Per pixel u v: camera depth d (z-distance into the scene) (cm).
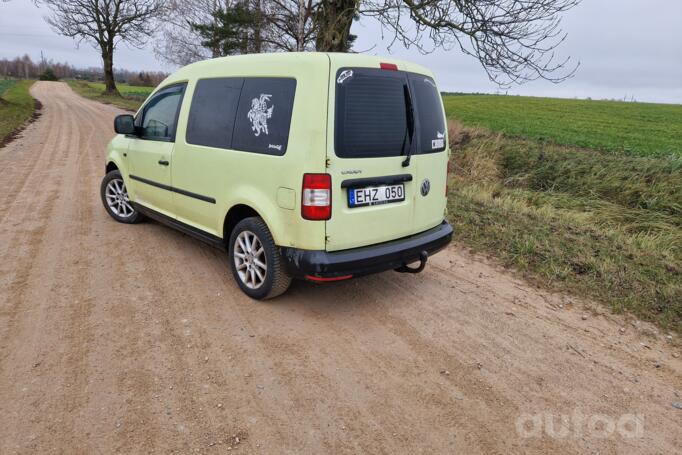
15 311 361
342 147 329
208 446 239
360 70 340
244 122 375
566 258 515
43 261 459
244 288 402
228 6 2106
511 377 311
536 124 2433
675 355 348
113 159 569
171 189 470
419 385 298
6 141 1314
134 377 290
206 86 423
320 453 239
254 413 265
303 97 328
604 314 405
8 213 609
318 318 376
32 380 282
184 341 332
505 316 396
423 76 399
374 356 327
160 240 534
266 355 321
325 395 283
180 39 2731
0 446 232
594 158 1066
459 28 1028
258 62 370
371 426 260
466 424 266
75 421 251
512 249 544
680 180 866
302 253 338
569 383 308
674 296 430
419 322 379
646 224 752
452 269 498
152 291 407
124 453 232
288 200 338
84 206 659
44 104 2952
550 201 881
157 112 492
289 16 1691
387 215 367
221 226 411
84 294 395
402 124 370
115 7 3812
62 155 1098
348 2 1152
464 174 1099
